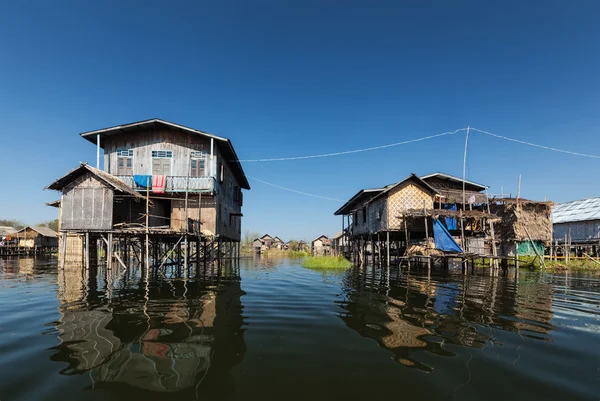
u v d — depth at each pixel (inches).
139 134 809.5
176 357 183.6
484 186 1033.5
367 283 502.0
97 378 156.3
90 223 650.2
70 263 903.7
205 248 778.2
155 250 808.3
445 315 284.8
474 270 810.2
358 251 1151.6
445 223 853.8
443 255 681.0
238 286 456.8
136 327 240.8
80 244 911.7
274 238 3649.1
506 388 147.2
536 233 1019.9
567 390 145.2
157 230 631.8
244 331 232.8
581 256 1200.2
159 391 143.9
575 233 1295.5
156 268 760.3
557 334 229.1
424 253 896.3
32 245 1849.2
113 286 448.1
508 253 1048.8
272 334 226.4
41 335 220.8
